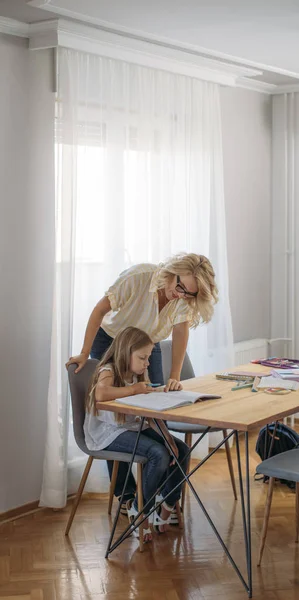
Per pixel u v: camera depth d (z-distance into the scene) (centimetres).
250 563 318
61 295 410
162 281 357
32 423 420
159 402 331
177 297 357
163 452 351
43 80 409
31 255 411
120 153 442
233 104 554
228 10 377
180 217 489
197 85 498
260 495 440
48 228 418
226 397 350
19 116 399
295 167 581
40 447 425
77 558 357
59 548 369
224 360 521
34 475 423
